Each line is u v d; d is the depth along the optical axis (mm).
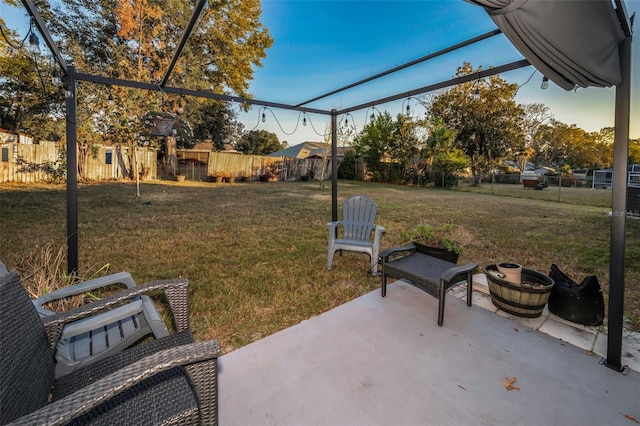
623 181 1689
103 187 10234
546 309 2473
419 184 15172
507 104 15016
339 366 1800
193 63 11992
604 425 1416
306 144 20344
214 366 1040
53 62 2555
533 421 1438
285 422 1426
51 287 2299
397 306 2541
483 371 1766
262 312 2482
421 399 1560
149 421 924
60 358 1358
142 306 1669
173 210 6965
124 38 11117
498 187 15547
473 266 2449
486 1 1127
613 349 1791
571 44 1354
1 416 794
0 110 10703
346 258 3844
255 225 5684
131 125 9859
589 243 4707
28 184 9469
